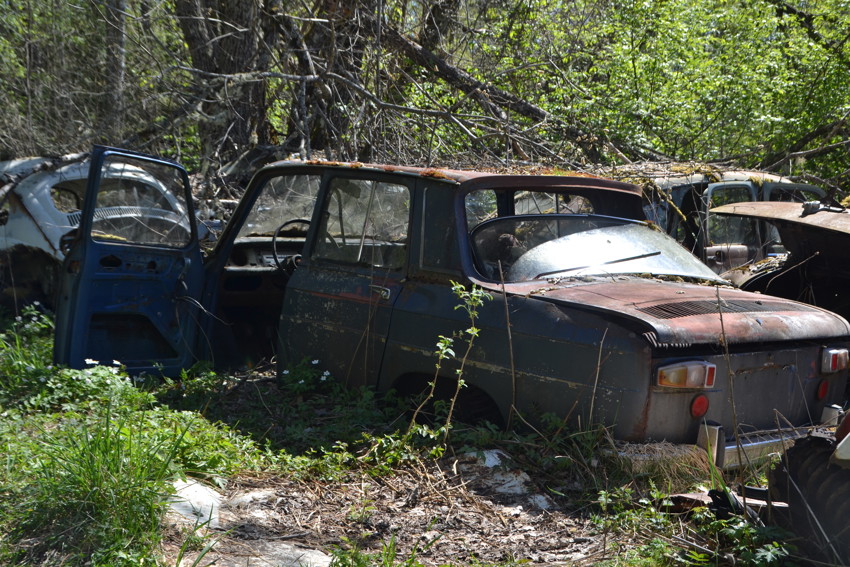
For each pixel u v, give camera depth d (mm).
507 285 4859
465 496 4312
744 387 4500
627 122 12414
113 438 4004
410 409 5148
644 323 4250
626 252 5363
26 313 7598
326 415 5344
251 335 6805
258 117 11961
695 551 3654
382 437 4840
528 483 4391
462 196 5070
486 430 4746
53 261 8141
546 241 5219
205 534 3738
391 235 5328
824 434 3676
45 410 5246
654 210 7773
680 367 4207
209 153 10469
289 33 11852
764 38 14805
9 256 8227
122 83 10719
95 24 11516
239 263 6762
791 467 3672
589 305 4461
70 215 8328
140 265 5938
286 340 5785
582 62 14445
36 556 3412
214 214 9633
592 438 4316
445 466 4617
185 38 11875
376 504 4273
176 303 6168
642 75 13492
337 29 11930
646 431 4254
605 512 4031
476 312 4672
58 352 5781
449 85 12805
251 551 3654
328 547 3770
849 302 6152
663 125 12977
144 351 6078
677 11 14289
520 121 12484
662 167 8781
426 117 11281
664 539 3793
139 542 3498
